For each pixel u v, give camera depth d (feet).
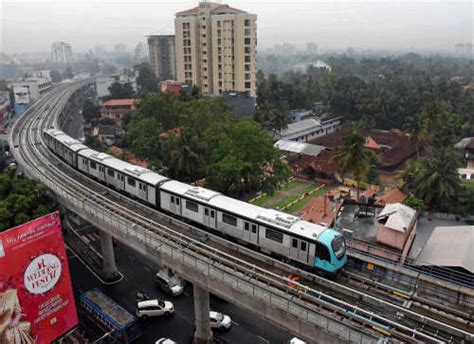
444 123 267.18
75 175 179.52
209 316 111.65
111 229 117.70
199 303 107.86
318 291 85.05
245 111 321.73
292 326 79.05
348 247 112.68
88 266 152.35
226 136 181.37
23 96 392.27
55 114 333.83
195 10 380.99
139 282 142.41
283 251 103.14
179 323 121.49
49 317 92.48
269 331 119.14
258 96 371.76
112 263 142.31
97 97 530.27
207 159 189.26
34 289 88.12
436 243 116.78
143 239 105.91
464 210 159.02
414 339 73.15
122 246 167.53
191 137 190.80
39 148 228.43
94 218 123.44
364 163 155.53
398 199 173.88
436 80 550.77
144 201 146.41
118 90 439.63
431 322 81.41
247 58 348.79
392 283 97.50
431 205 163.32
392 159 255.09
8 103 407.85
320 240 95.20
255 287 82.58
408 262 105.91
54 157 209.67
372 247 113.91
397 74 548.72
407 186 186.19
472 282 97.50
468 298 88.69
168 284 135.13
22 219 121.60
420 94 349.20
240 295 86.12
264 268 100.94
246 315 126.62
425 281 94.53
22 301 85.97
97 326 116.57
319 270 97.55
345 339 70.49
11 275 83.05
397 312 85.20
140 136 213.46
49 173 173.06
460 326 81.82
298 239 98.94
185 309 128.36
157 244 102.89
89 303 119.55
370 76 607.78
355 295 90.12
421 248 121.39
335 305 83.10
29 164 185.78
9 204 124.77
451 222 151.12
